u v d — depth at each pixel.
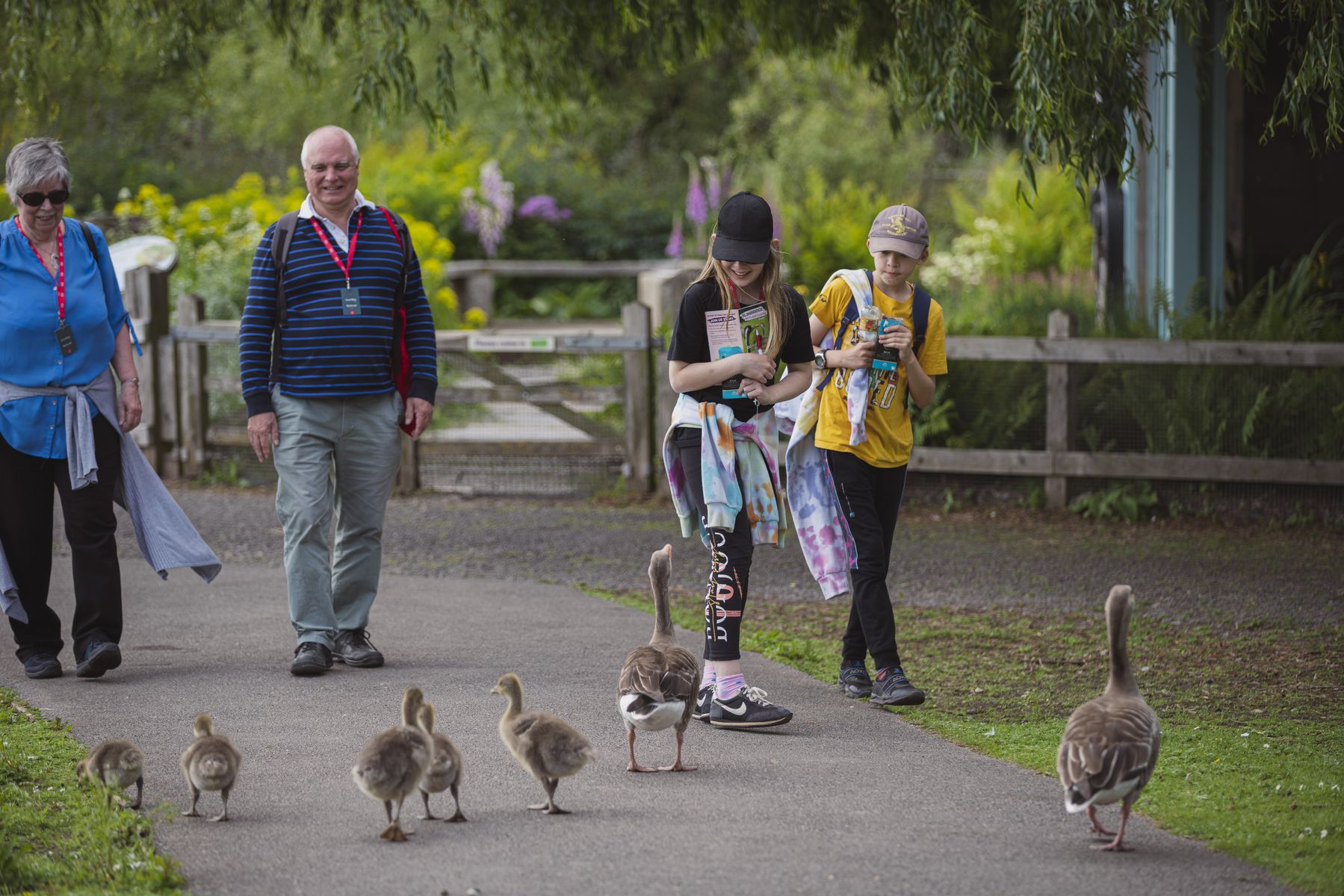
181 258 25.30
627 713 7.16
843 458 8.91
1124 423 16.38
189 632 10.82
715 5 16.97
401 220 10.01
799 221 30.52
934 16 12.61
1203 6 11.66
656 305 25.88
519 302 36.97
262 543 14.64
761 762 7.75
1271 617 11.56
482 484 17.81
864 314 8.73
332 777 7.43
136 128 36.47
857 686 9.28
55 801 7.00
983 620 11.49
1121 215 20.52
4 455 9.34
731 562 8.45
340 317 9.58
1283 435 15.74
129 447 9.76
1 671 9.62
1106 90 11.73
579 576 13.25
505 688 6.96
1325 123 18.23
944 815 6.89
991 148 12.66
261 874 6.10
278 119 37.72
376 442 9.84
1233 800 7.16
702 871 6.10
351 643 9.86
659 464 17.66
